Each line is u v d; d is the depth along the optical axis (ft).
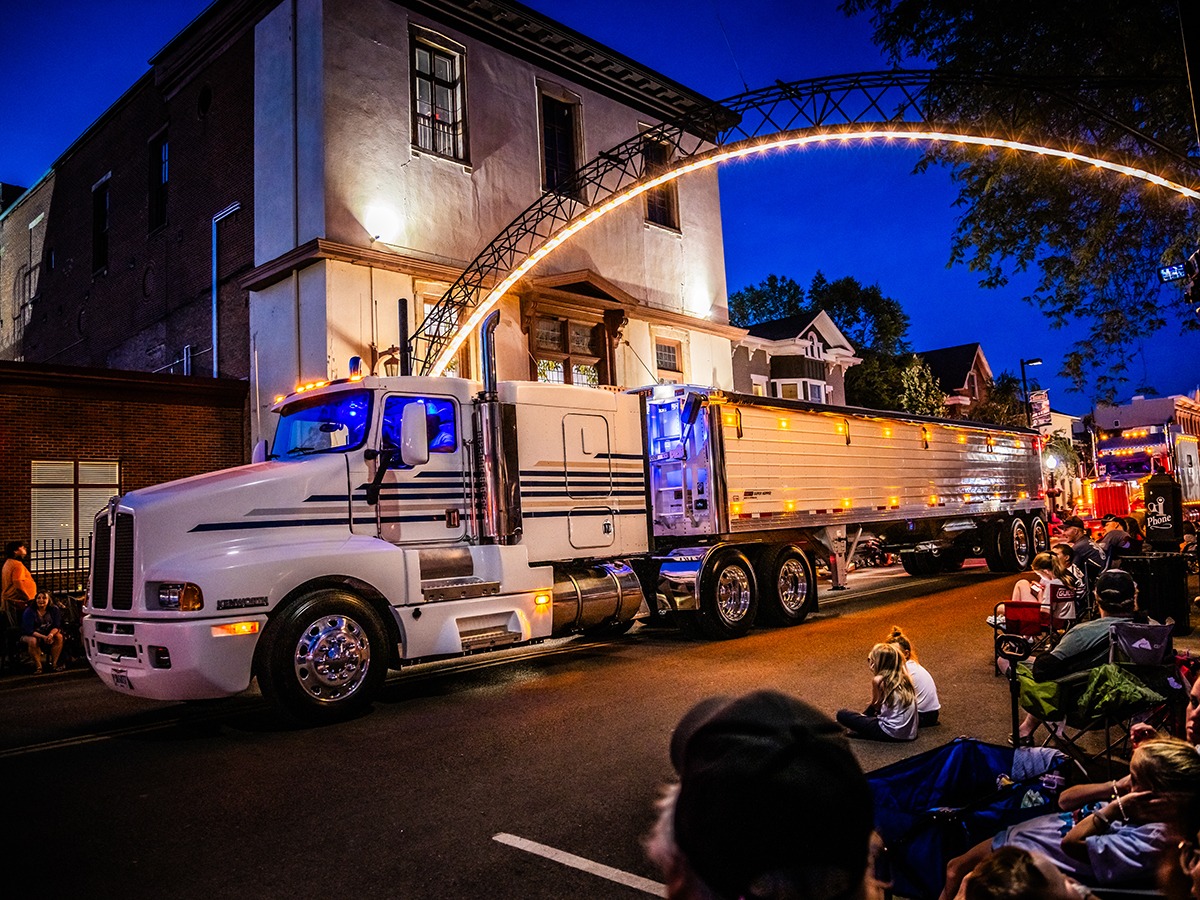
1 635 36.99
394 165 55.06
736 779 3.52
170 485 25.38
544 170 65.31
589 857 14.05
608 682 27.96
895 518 50.11
